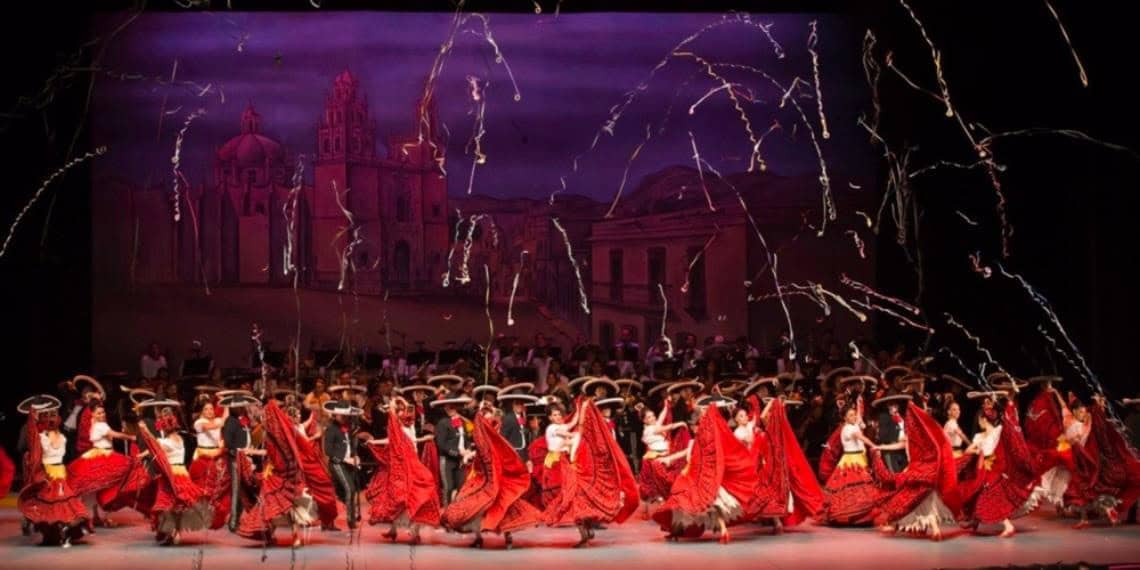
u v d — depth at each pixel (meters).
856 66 20.33
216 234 20.27
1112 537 12.24
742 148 20.50
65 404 17.64
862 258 20.33
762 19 20.47
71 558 11.41
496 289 20.69
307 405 13.33
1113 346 18.73
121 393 16.84
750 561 11.02
